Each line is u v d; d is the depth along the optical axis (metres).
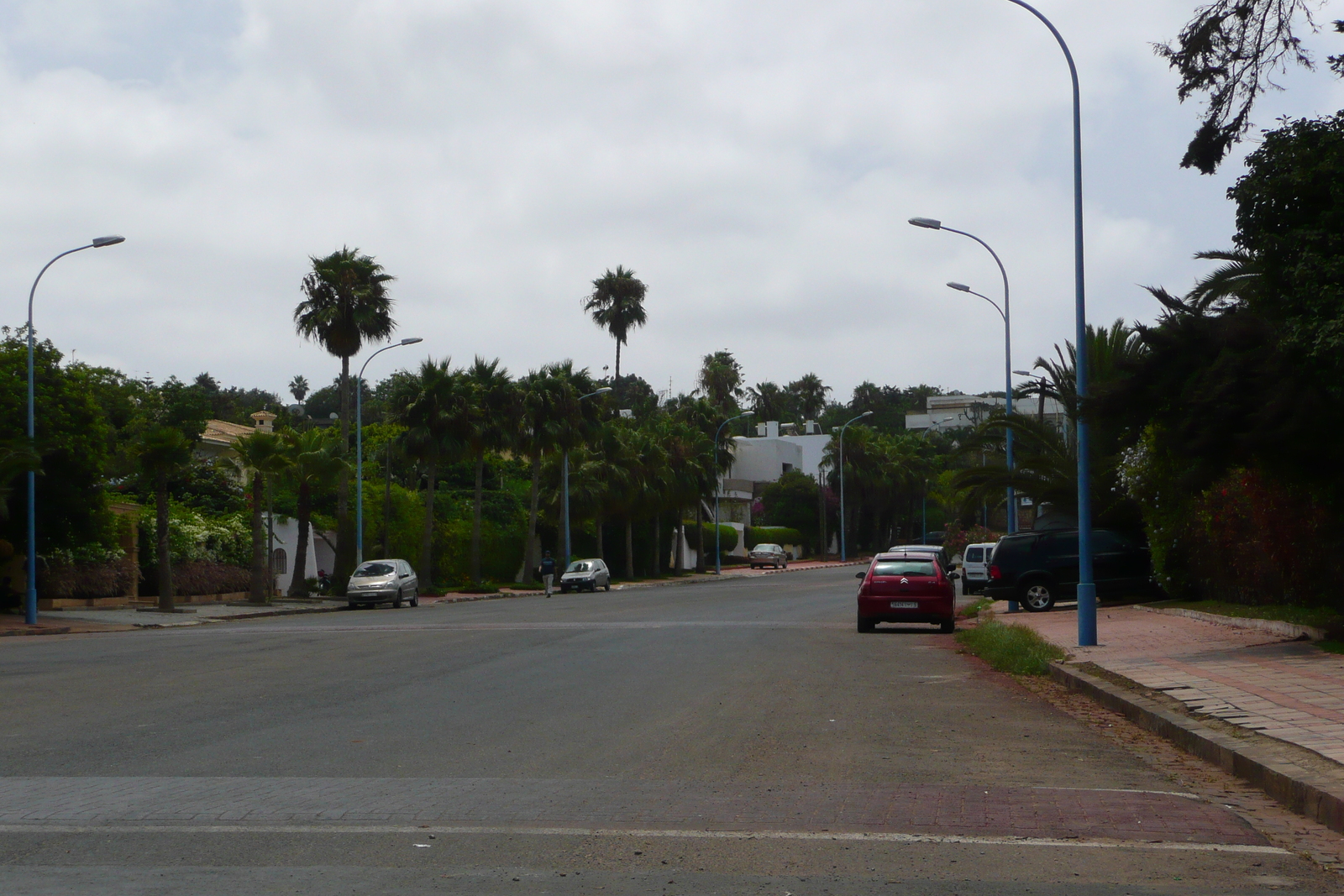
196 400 59.41
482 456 57.47
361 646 22.61
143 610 39.50
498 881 5.91
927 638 23.59
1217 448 15.95
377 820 7.32
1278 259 15.32
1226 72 16.62
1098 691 13.24
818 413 153.50
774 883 5.90
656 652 20.44
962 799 7.97
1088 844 6.73
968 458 68.56
